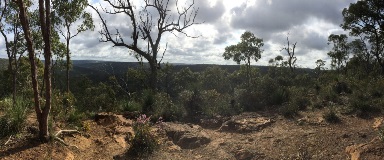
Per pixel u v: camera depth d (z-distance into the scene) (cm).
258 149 848
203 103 1480
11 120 742
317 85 2023
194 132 1048
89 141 863
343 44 4025
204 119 1325
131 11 2038
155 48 2114
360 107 1174
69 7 2136
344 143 795
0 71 2772
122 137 934
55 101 1008
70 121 994
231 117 1299
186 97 1490
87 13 2358
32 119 879
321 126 1041
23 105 845
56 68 2536
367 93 1397
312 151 783
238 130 1108
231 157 818
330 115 1112
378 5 2977
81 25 2386
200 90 1556
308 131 981
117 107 1423
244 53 3784
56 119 979
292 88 1764
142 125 891
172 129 1070
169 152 875
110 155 793
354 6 3081
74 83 3362
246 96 1538
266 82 1659
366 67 3525
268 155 795
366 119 1068
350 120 1078
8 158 617
